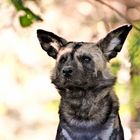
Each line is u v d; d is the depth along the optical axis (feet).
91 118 32.89
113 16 50.62
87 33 56.85
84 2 57.72
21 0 33.94
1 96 66.64
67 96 33.19
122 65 45.11
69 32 58.13
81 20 57.82
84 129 32.83
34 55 64.34
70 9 59.16
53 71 33.71
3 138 66.18
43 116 64.13
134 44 37.50
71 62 33.14
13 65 65.46
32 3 46.44
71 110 33.04
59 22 58.70
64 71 32.63
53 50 34.88
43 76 64.85
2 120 66.39
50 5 59.31
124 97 45.47
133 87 45.14
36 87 64.85
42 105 64.44
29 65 64.95
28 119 65.16
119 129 33.09
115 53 34.45
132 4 54.54
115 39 34.37
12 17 48.39
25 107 65.31
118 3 54.24
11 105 66.90
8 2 41.47
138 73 43.70
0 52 64.64
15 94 66.23
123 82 45.34
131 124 44.42
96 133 32.76
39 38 34.99
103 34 50.75
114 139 32.76
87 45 34.01
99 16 51.47
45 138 63.82
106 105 33.09
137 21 47.29
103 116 32.91
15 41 63.21
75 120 32.94
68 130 32.96
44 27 57.93
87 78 33.06
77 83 32.86
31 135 64.49
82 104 33.04
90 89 33.09
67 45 34.14
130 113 45.37
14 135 65.77
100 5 52.01
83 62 33.32
